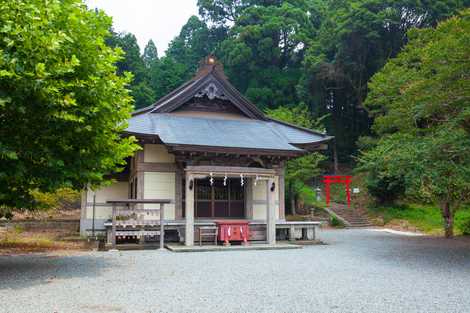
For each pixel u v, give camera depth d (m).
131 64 52.81
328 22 41.12
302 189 35.94
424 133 15.20
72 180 9.71
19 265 10.16
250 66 47.19
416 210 29.06
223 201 17.88
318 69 39.00
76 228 21.64
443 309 6.08
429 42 15.30
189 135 16.20
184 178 17.05
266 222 16.55
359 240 18.39
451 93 11.61
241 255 12.60
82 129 8.63
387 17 34.25
